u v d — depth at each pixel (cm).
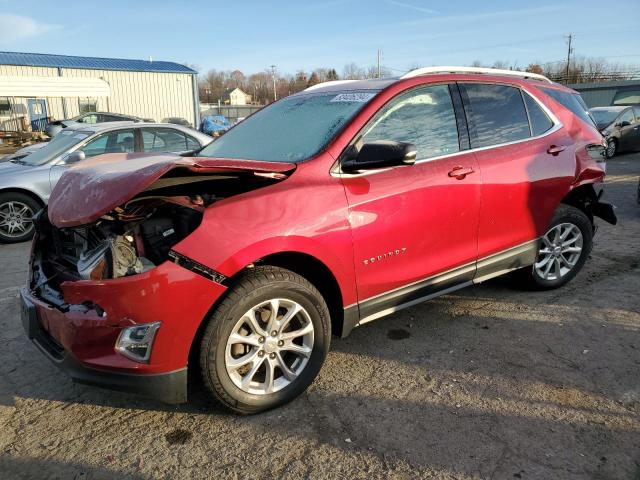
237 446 262
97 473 246
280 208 276
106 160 336
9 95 2212
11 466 251
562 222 439
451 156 355
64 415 293
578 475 236
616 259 550
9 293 490
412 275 336
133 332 248
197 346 263
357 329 393
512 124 400
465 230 360
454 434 267
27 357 363
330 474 240
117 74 2988
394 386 313
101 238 276
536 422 275
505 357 346
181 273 249
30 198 700
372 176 313
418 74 357
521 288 462
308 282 290
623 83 2877
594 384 310
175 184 264
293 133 347
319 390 311
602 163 461
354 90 360
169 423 282
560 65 6975
